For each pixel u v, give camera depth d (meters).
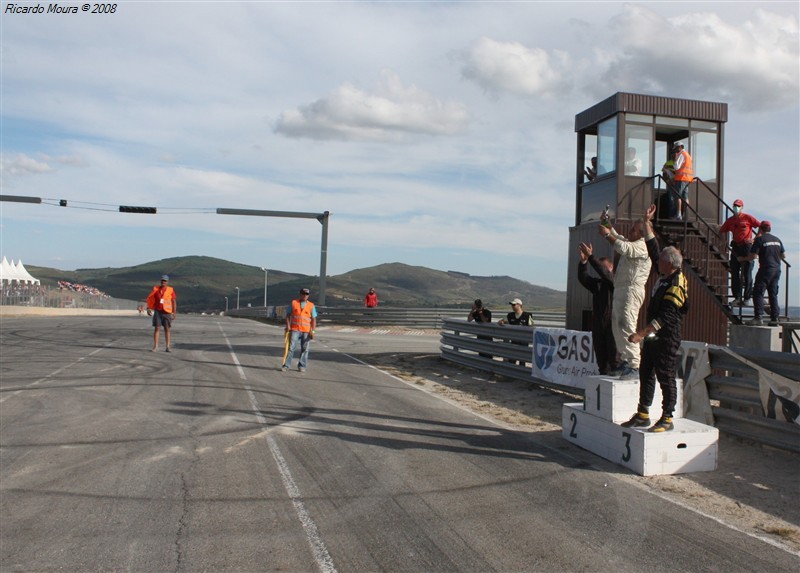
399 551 4.31
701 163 12.76
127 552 4.30
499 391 11.41
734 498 5.48
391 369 14.59
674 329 6.20
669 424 6.21
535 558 4.20
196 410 9.17
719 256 12.09
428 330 31.70
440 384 12.29
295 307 13.89
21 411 9.03
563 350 10.95
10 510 5.11
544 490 5.64
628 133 12.38
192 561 4.16
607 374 8.09
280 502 5.30
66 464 6.41
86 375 12.55
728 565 4.10
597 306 8.15
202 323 35.34
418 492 5.57
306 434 7.75
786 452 6.97
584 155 13.80
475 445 7.32
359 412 9.20
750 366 7.37
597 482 5.91
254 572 4.01
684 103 12.65
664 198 12.59
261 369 13.95
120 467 6.30
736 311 11.40
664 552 4.30
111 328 27.12
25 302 45.88
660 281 6.38
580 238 13.16
